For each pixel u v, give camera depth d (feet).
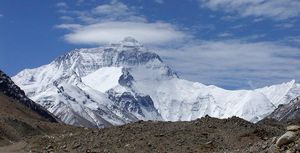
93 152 222.89
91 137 242.37
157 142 228.84
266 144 140.67
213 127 243.60
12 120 453.99
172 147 223.92
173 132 239.09
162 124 253.65
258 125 254.68
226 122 249.96
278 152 124.98
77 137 246.47
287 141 125.70
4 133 415.85
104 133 245.04
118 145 229.04
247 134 232.32
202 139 230.07
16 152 241.96
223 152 176.14
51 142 248.93
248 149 149.48
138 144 228.02
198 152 217.15
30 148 246.06
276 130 247.91
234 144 223.10
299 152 118.93
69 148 233.55
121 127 250.57
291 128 128.26
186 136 233.55
